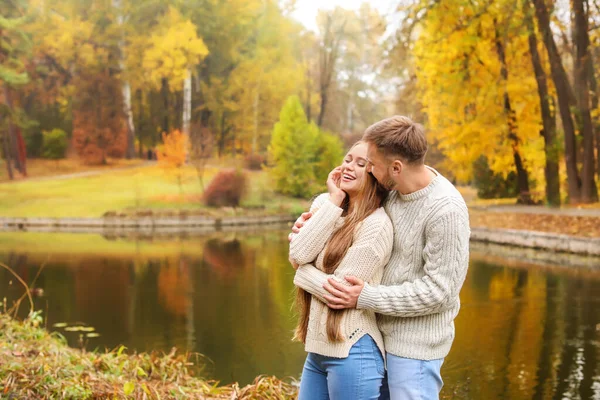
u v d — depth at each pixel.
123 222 29.00
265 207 32.88
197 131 35.19
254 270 13.33
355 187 2.34
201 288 11.02
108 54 41.09
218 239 21.53
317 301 2.31
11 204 32.00
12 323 5.49
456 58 21.45
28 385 3.45
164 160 34.28
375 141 2.25
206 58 43.22
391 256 2.31
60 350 4.71
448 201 2.19
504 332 7.34
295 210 32.16
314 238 2.28
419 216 2.23
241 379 5.65
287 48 45.84
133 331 7.76
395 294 2.18
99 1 41.00
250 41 44.56
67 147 39.84
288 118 34.41
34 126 39.44
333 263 2.26
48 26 40.38
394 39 20.83
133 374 4.41
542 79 21.17
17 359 3.98
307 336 2.34
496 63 22.03
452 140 23.58
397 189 2.29
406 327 2.25
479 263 13.77
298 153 34.28
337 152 35.06
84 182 36.06
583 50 19.41
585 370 5.78
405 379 2.22
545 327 7.60
